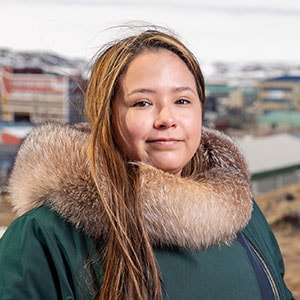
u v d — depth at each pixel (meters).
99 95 0.93
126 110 0.93
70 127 0.98
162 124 0.92
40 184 0.91
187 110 0.95
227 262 0.95
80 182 0.89
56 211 0.90
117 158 0.90
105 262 0.88
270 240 1.17
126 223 0.87
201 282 0.91
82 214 0.88
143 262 0.88
